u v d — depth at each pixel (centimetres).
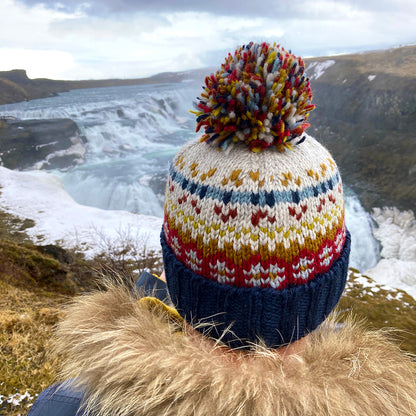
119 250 1273
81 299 86
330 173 70
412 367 74
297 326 67
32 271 802
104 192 3362
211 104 65
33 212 1734
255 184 62
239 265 63
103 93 7562
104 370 68
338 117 4466
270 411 57
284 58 63
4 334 395
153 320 76
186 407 60
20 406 301
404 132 3725
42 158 3638
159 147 4516
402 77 4112
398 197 3044
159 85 9544
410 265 1909
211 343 71
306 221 63
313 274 66
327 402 59
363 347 71
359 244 2820
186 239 68
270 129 63
